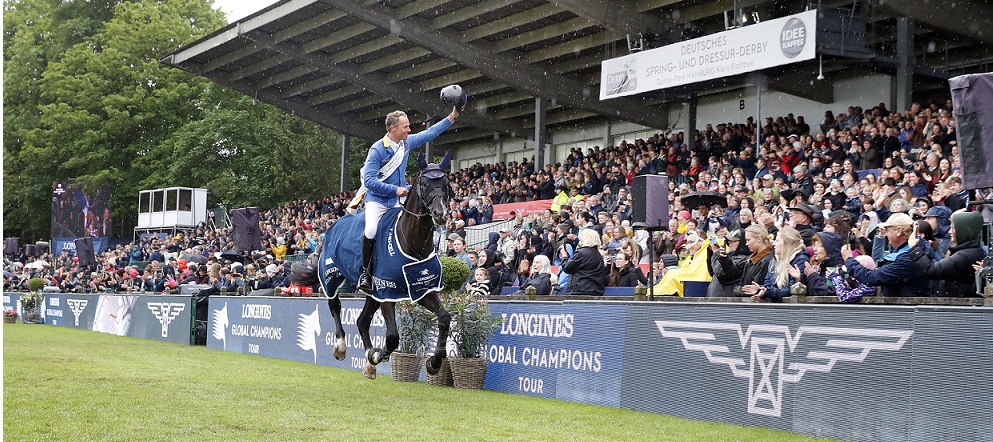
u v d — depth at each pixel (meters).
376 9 21.47
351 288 11.13
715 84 20.52
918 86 20.48
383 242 7.29
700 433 5.70
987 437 4.59
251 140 40.78
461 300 8.64
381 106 31.44
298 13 22.97
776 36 16.25
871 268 6.36
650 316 6.86
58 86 43.78
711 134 20.56
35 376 8.51
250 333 13.21
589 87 25.03
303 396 7.41
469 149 36.12
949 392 4.80
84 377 8.57
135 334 17.55
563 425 6.04
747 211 10.80
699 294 8.89
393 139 7.53
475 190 26.70
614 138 29.75
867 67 18.80
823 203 12.82
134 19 44.75
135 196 44.22
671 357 6.64
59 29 46.19
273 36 25.02
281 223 31.31
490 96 28.50
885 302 5.65
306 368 10.55
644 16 19.59
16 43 47.16
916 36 19.22
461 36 22.83
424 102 28.31
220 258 20.08
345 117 32.72
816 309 5.61
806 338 5.65
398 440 5.28
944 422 4.81
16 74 45.78
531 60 23.69
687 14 19.53
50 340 15.22
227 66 28.97
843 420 5.38
